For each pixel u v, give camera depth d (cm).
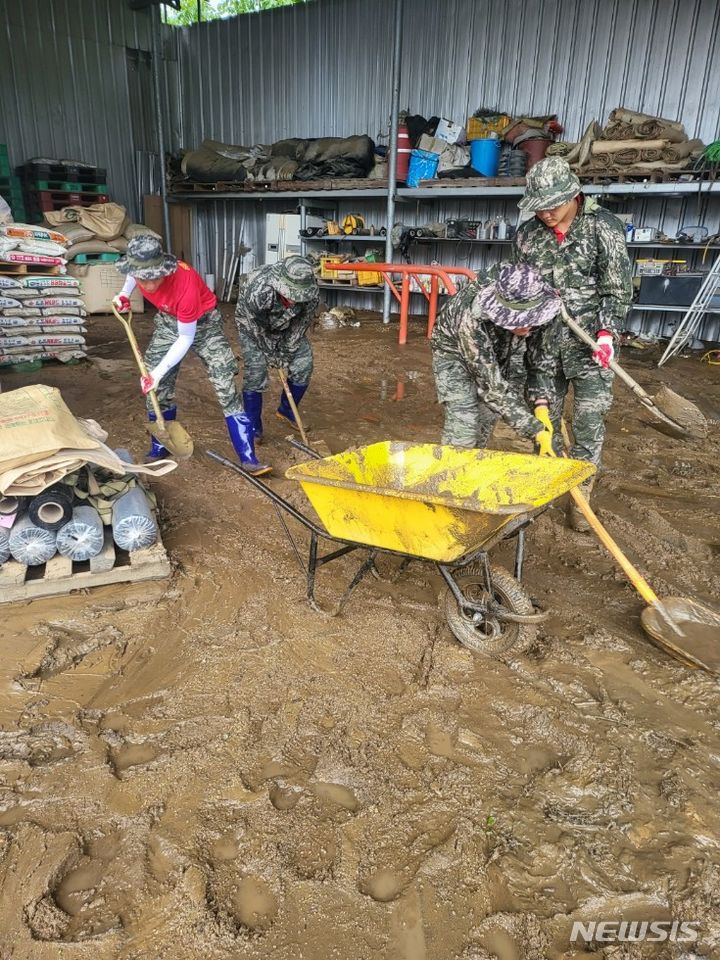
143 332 1111
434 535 272
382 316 1354
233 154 1484
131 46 1587
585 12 1123
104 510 354
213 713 268
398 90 1139
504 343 318
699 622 311
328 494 289
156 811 225
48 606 336
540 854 212
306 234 1368
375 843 215
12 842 213
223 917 192
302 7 1424
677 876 205
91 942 186
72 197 1375
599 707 272
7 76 1422
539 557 389
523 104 1221
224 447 567
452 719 265
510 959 184
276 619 327
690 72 1062
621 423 652
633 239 1056
